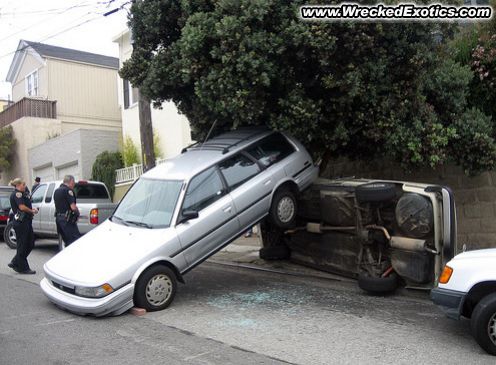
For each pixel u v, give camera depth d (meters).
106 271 6.80
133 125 20.83
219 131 9.95
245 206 8.03
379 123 8.48
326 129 9.00
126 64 9.74
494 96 9.46
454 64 9.18
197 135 10.22
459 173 10.08
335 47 7.72
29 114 24.89
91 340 5.91
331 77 8.05
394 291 7.98
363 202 7.70
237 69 7.71
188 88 9.38
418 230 7.21
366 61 8.04
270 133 8.80
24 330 6.31
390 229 7.80
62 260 7.42
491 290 5.57
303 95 8.55
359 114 8.57
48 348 5.65
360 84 8.04
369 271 7.91
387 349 5.53
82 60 26.59
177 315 6.94
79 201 12.70
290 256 10.05
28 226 9.89
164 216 7.54
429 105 8.91
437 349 5.52
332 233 8.73
